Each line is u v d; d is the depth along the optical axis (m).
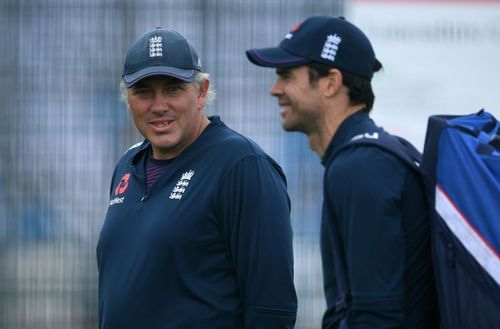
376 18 37.81
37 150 36.25
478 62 37.88
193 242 12.88
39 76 36.41
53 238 36.12
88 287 36.03
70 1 36.56
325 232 15.45
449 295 13.56
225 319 12.86
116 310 13.07
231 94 36.34
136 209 13.46
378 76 37.91
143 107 13.24
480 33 37.88
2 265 35.94
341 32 15.66
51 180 36.22
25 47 36.44
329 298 15.48
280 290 12.87
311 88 15.66
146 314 12.87
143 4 36.53
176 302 12.83
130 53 13.33
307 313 35.72
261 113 36.28
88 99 36.44
